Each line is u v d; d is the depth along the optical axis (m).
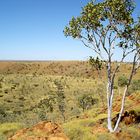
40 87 120.94
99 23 18.56
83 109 56.75
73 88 119.31
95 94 76.12
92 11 18.14
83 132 18.70
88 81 143.12
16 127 21.08
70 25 19.14
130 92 38.94
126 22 18.36
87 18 18.59
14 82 133.00
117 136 18.22
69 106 71.25
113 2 17.97
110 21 18.53
